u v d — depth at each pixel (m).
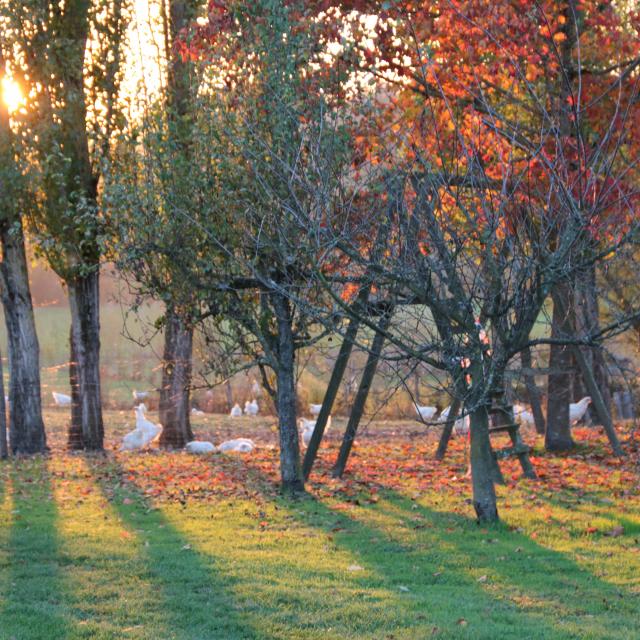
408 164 14.24
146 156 19.19
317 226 13.67
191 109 19.48
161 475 23.30
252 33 18.73
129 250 18.94
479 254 15.03
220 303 19.78
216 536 15.62
